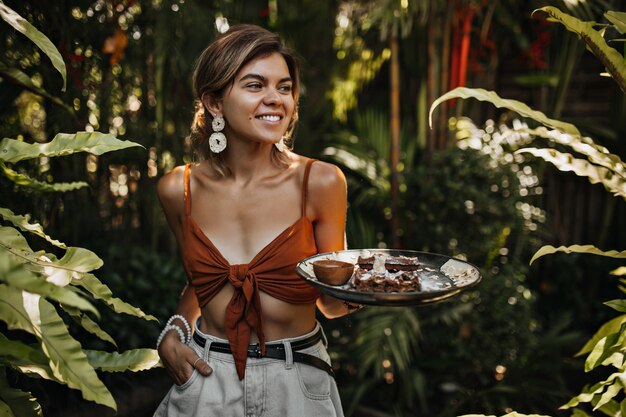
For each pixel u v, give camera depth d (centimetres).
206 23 305
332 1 375
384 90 409
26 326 101
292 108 144
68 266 123
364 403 319
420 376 309
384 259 139
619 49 227
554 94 378
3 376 122
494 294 309
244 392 143
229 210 149
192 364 149
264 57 140
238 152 149
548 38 378
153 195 323
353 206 353
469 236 311
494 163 321
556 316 388
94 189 298
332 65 383
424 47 368
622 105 378
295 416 143
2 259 91
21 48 199
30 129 273
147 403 288
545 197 413
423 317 317
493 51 399
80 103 258
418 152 379
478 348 308
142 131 305
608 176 133
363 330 307
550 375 316
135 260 319
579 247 131
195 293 154
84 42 246
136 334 289
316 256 139
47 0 213
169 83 311
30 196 221
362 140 378
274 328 146
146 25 293
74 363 103
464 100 377
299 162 151
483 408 296
